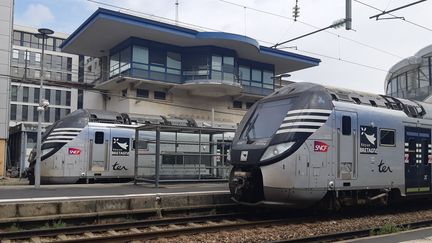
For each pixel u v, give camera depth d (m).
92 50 42.62
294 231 12.20
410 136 16.20
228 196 15.77
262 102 14.98
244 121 14.93
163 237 10.99
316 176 13.16
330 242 10.81
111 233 11.51
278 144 13.01
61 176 21.80
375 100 15.74
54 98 83.94
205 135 25.58
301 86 14.20
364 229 12.01
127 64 38.94
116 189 17.30
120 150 23.30
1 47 34.31
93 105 43.72
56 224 12.19
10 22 34.88
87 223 12.89
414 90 34.38
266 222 13.15
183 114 41.53
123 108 39.88
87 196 14.01
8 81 34.44
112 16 34.44
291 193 12.82
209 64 40.03
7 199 13.02
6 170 36.16
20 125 37.03
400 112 16.09
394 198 15.97
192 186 19.33
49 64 86.50
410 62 34.19
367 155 14.55
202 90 40.97
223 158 22.23
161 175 21.38
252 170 13.66
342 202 14.26
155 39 39.06
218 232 11.79
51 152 22.02
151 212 13.95
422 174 16.56
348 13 18.31
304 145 12.98
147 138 23.80
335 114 13.75
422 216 15.84
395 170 15.48
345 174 13.88
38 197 13.75
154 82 39.06
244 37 39.25
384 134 15.20
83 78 65.81
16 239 10.60
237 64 42.84
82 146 22.33
